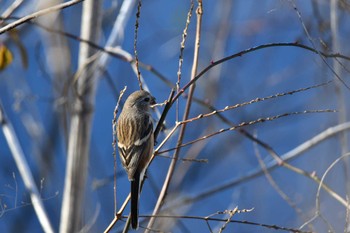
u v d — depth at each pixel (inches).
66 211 442.3
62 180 519.8
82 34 458.6
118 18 460.4
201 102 429.7
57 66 497.7
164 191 355.9
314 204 481.7
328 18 474.0
